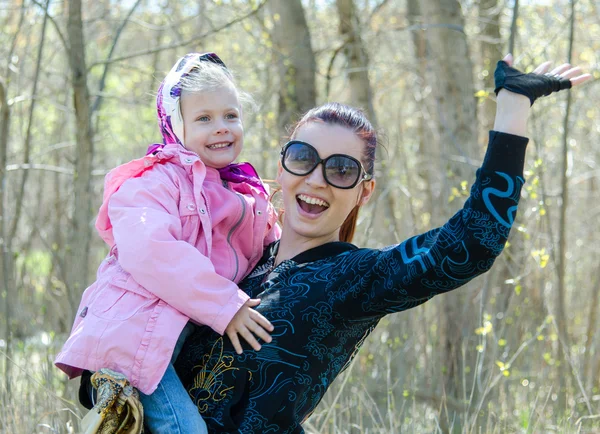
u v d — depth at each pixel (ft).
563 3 25.14
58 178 23.45
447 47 17.93
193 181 7.34
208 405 6.65
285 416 6.51
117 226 7.01
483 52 21.79
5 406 12.84
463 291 16.90
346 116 7.11
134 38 28.43
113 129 28.66
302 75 19.51
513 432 14.47
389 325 17.01
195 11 26.17
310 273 6.76
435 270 6.07
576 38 25.18
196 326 7.10
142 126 25.96
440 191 18.12
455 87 17.90
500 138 6.11
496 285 17.90
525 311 18.13
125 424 6.53
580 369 18.26
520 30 24.70
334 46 23.99
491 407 14.94
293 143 7.03
